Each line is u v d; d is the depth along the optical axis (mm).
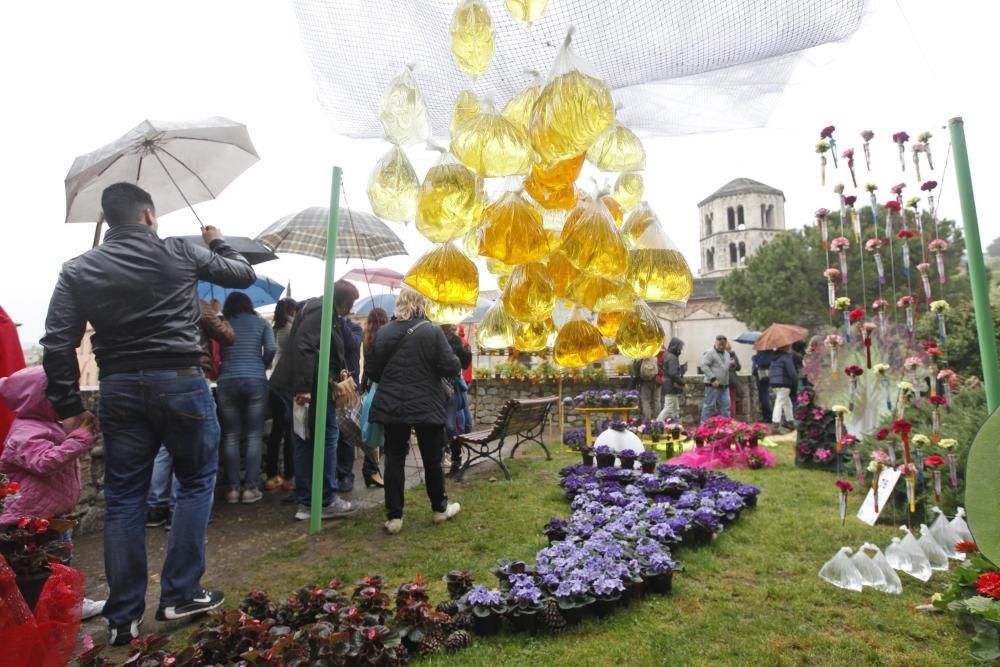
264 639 2312
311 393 4379
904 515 4473
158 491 4383
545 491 5445
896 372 3965
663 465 6020
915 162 2783
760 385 10844
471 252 1541
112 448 2609
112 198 2645
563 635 2705
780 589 3156
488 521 4453
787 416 9727
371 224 6383
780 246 23000
